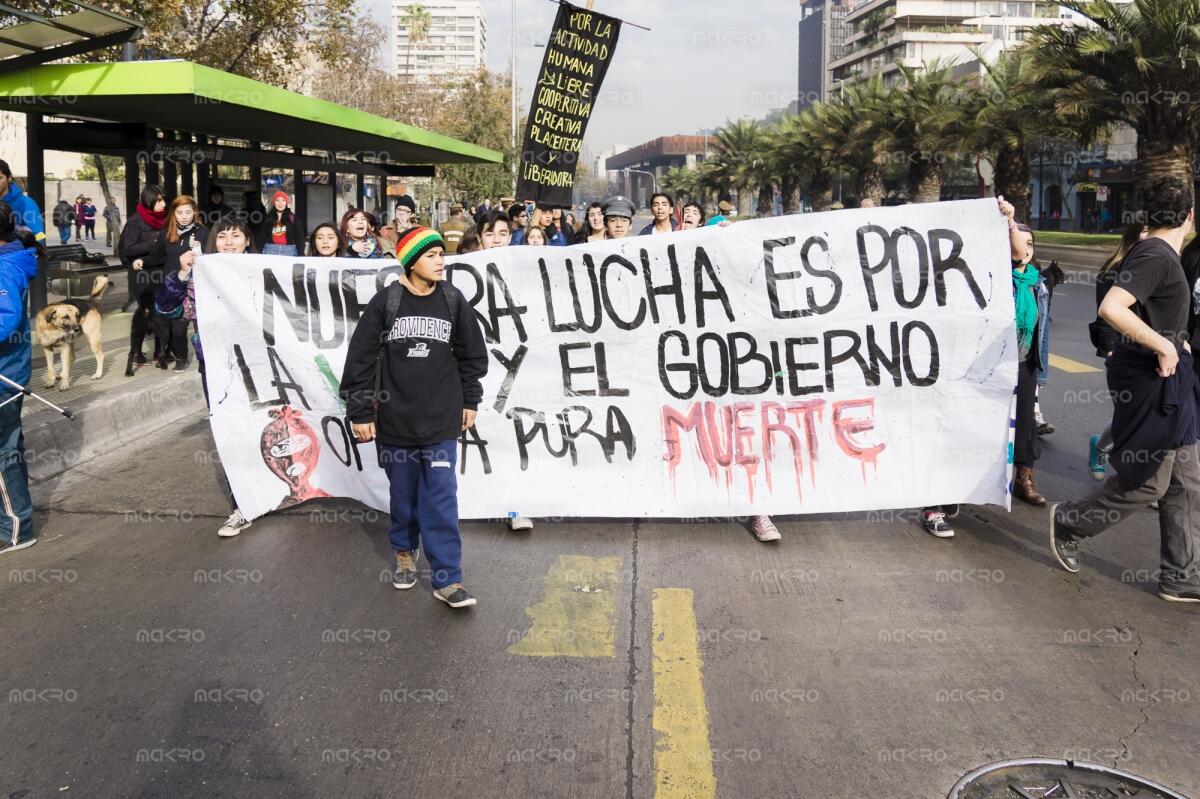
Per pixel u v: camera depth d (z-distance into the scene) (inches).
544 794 120.8
